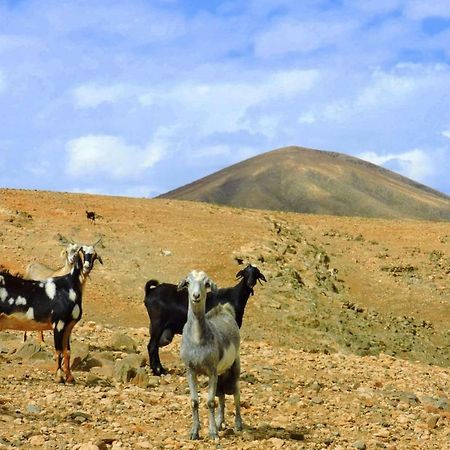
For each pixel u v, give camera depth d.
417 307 38.50
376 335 34.31
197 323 11.30
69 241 36.53
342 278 40.59
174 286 18.05
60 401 13.16
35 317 15.27
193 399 11.45
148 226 40.69
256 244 40.06
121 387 15.09
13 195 42.28
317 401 15.24
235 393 12.20
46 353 17.52
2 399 12.81
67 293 15.39
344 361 21.41
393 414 14.98
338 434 12.95
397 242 46.59
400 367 21.59
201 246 38.75
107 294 32.62
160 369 17.39
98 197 46.59
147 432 11.73
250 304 33.94
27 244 35.38
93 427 11.62
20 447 10.26
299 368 18.97
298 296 35.75
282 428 12.83
